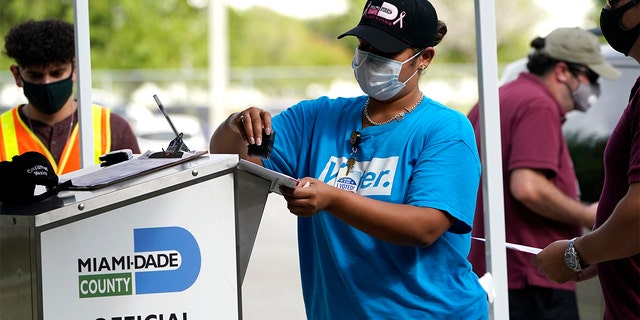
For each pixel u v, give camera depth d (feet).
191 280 10.61
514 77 25.44
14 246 10.18
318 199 11.33
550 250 13.24
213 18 104.68
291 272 38.19
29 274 10.10
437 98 107.65
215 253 10.66
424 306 12.55
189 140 85.71
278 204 56.54
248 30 139.13
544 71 22.02
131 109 91.76
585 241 12.59
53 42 18.21
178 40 124.06
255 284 36.06
